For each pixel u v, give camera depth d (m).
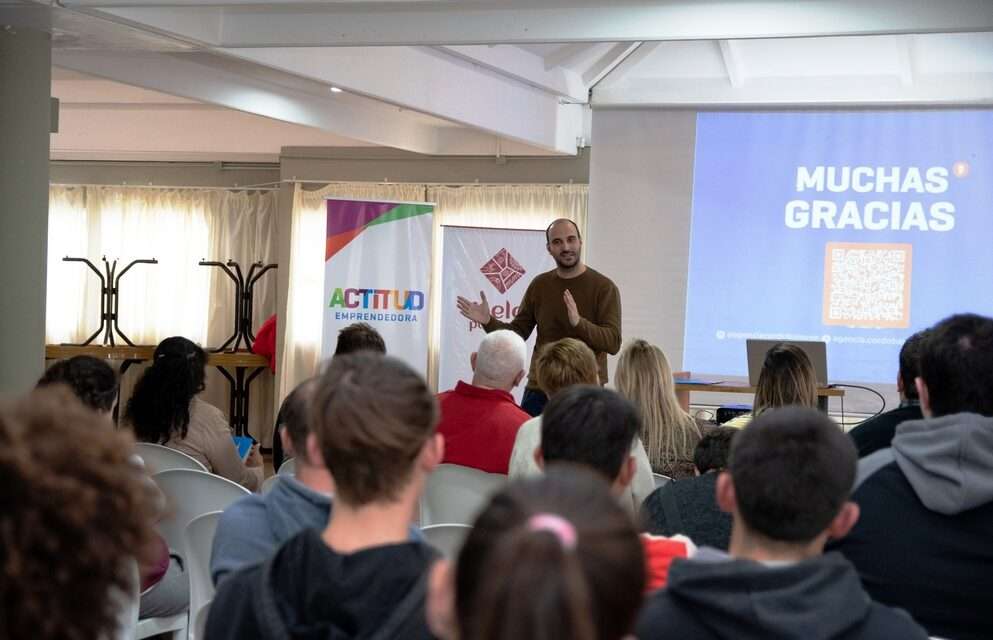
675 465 4.05
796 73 8.16
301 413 2.17
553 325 5.91
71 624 0.95
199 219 10.95
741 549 1.59
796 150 8.20
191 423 4.41
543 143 8.96
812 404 4.12
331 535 1.48
